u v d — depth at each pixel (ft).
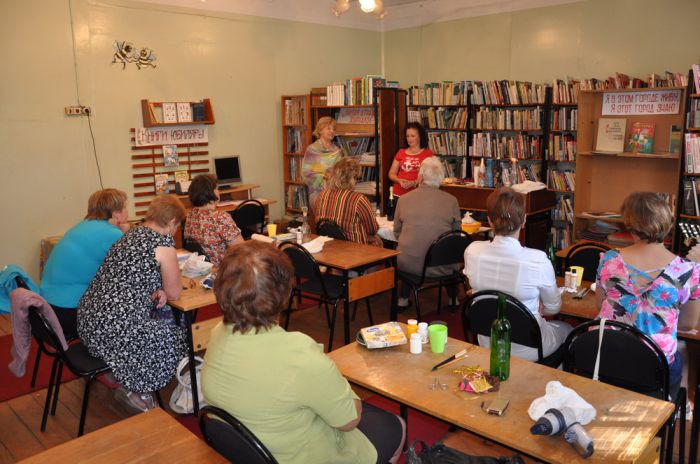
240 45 21.47
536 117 19.79
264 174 23.06
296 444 4.73
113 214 10.25
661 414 5.28
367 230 13.58
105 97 18.10
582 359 7.06
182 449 5.00
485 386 5.81
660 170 16.80
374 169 22.81
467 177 22.11
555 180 19.80
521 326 7.70
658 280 6.90
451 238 12.65
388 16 25.58
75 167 17.70
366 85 21.04
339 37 24.77
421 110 23.30
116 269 8.55
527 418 5.27
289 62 23.17
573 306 8.84
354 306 15.37
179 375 9.82
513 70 21.49
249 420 4.67
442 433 9.18
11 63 16.12
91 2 17.44
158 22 19.04
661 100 16.53
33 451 8.94
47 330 8.41
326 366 4.73
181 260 11.17
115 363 8.55
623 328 6.78
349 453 5.13
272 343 4.70
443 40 23.65
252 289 4.64
